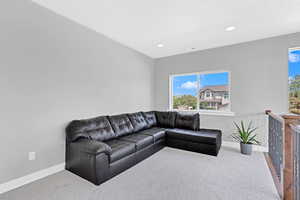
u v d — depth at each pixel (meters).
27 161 2.00
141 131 3.44
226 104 3.79
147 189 1.87
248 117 3.42
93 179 1.95
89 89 2.85
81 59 2.70
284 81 3.07
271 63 3.19
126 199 1.69
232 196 1.74
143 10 2.24
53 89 2.29
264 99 3.26
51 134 2.26
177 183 2.01
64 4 2.10
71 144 2.27
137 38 3.27
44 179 2.09
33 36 2.06
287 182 1.65
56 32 2.32
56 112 2.32
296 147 1.51
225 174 2.24
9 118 1.85
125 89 3.75
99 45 3.04
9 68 1.85
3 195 1.73
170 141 3.46
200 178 2.13
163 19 2.49
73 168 2.24
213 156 2.93
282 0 1.99
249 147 3.00
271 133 2.74
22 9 1.95
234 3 2.06
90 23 2.64
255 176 2.18
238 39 3.31
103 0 2.01
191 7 2.16
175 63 4.47
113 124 2.97
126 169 2.36
